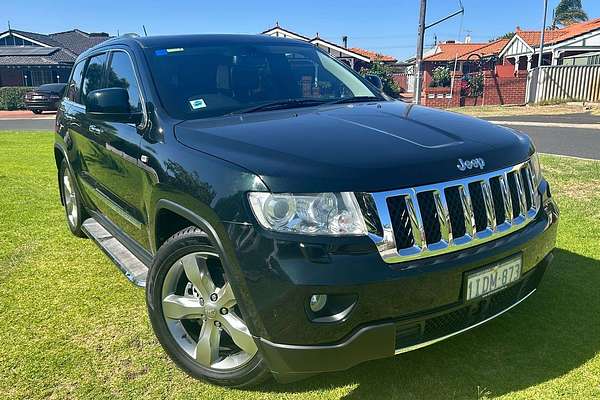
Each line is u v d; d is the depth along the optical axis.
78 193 4.96
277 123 2.99
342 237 2.29
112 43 4.35
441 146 2.65
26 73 40.94
